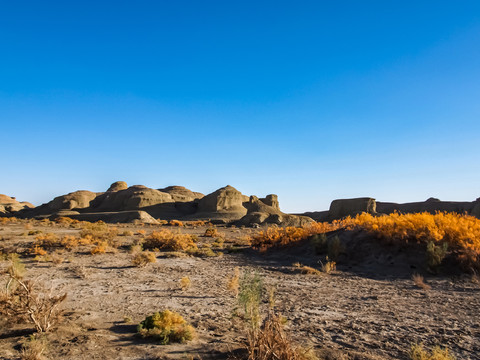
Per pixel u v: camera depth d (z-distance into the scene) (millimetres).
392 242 17672
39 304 6312
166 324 6508
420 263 15500
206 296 10375
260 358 4508
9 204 164625
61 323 6809
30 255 19031
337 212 94188
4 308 6180
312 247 20234
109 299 9734
